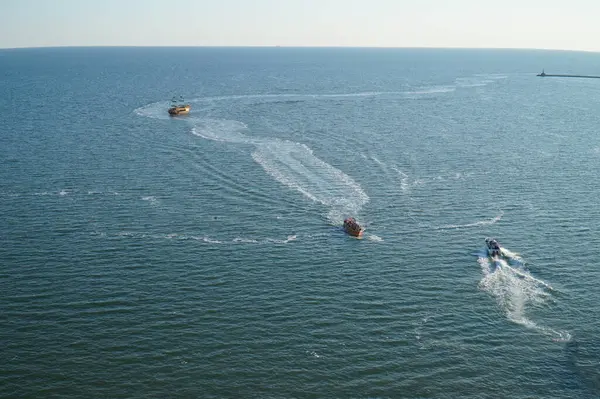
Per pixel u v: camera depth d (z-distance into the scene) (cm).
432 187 12950
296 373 6775
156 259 9356
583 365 6994
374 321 7800
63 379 6619
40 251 9556
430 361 7031
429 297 8406
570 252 9800
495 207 11769
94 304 8044
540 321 7869
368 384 6638
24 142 16650
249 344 7256
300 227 10650
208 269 9069
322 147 16388
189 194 12244
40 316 7744
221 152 15662
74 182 12962
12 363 6838
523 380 6750
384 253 9706
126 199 11919
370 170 14162
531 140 17712
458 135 18350
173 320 7712
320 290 8531
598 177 13788
